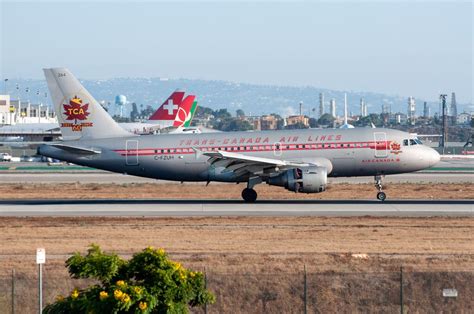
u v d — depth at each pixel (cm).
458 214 16875
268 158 19225
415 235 14075
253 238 13862
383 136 19325
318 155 19200
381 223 15525
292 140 19300
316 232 14450
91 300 7512
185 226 15312
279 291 10319
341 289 10406
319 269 11131
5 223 15912
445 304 10244
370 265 11381
